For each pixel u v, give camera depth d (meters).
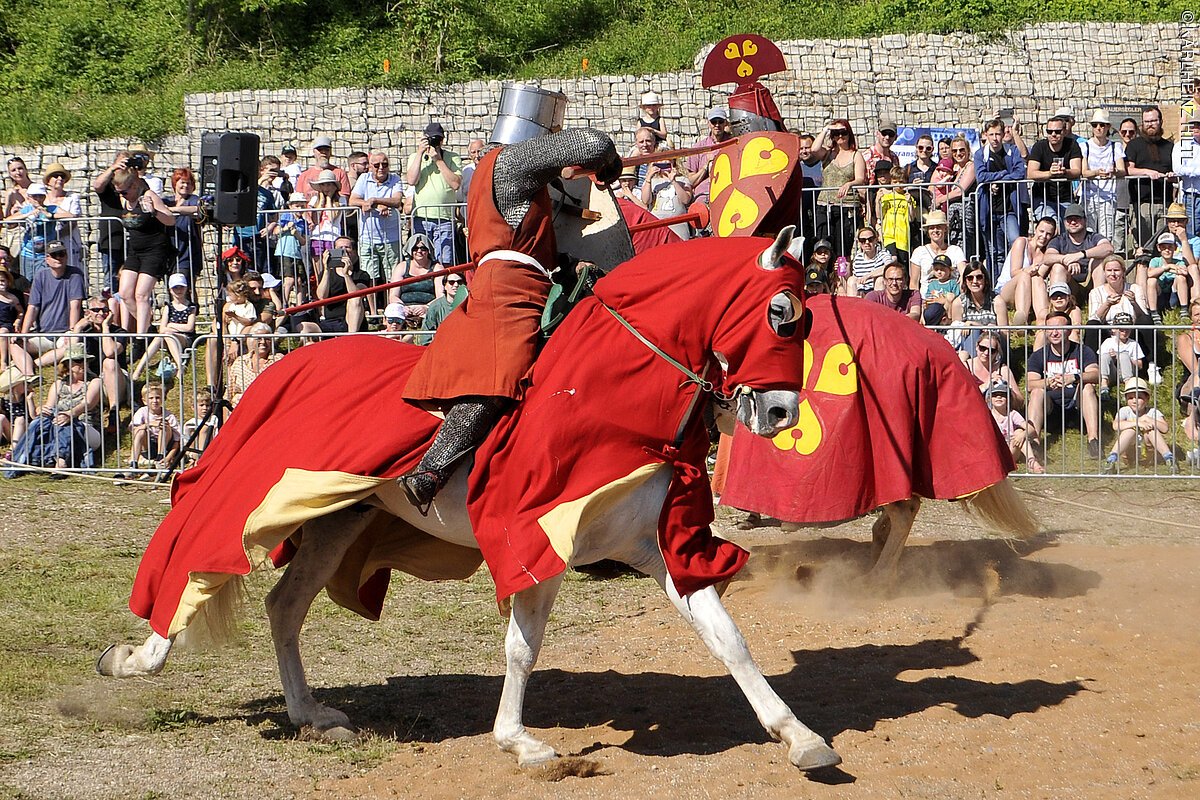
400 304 13.87
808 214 14.95
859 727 5.96
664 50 23.36
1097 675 6.73
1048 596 8.36
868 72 20.83
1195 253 15.01
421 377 5.36
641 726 6.04
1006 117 19.89
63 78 23.33
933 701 6.33
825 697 6.42
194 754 5.62
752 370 5.04
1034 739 5.78
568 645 7.51
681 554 5.16
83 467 12.39
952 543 9.87
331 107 19.86
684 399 5.17
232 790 5.22
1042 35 21.33
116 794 5.14
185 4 24.72
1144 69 21.47
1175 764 5.47
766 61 8.38
